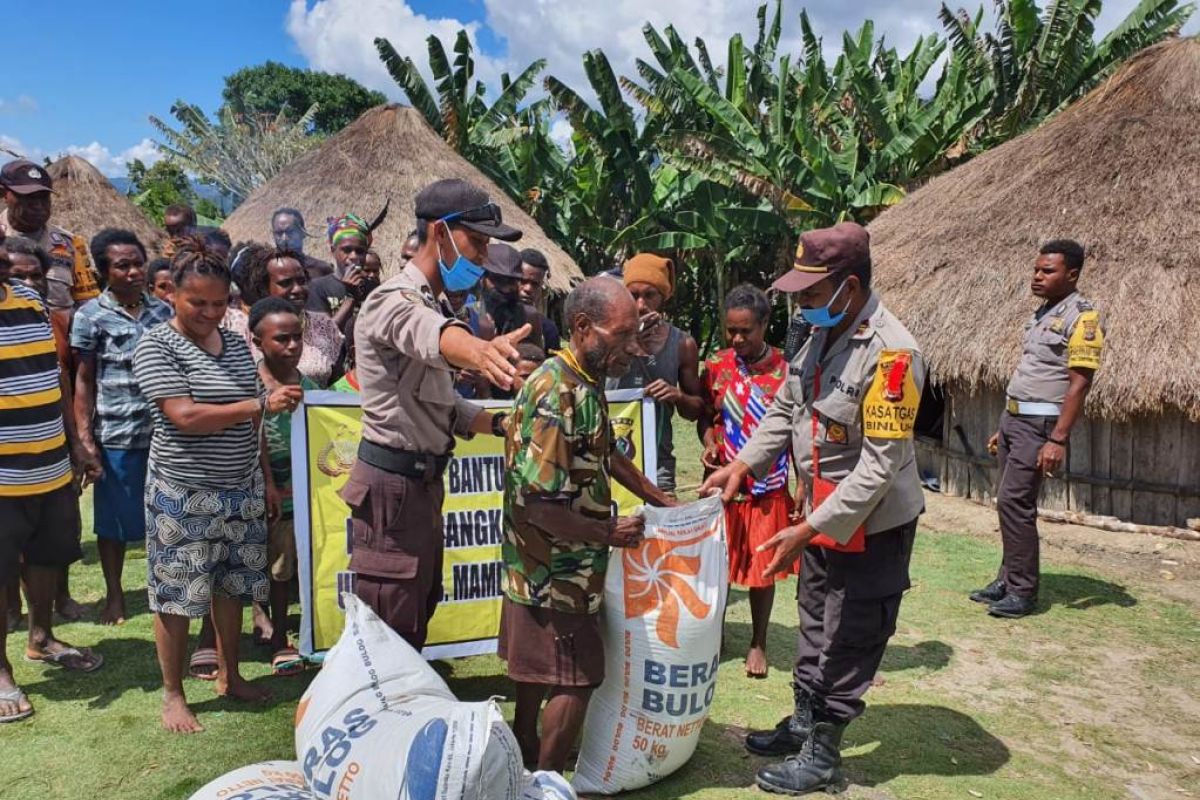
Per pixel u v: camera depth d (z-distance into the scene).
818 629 3.61
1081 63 16.31
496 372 2.56
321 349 5.35
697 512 3.32
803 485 3.52
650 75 18.00
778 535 3.23
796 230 16.77
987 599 5.79
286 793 2.63
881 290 8.51
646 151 18.42
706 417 4.61
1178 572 6.40
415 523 3.21
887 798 3.44
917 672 4.71
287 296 5.21
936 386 8.00
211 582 3.72
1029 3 16.19
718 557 3.32
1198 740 4.07
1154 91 8.23
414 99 18.45
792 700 4.21
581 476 3.00
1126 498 7.21
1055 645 5.13
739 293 4.31
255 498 3.80
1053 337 5.40
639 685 3.24
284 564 4.32
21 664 4.32
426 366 3.09
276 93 52.00
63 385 4.35
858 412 3.25
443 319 2.83
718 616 3.28
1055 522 7.40
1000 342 7.32
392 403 3.12
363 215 12.86
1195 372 6.52
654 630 3.21
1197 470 6.96
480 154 18.80
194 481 3.60
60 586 4.89
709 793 3.39
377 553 3.19
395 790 2.38
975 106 16.61
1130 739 4.06
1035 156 8.55
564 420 2.91
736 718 4.02
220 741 3.63
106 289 4.83
